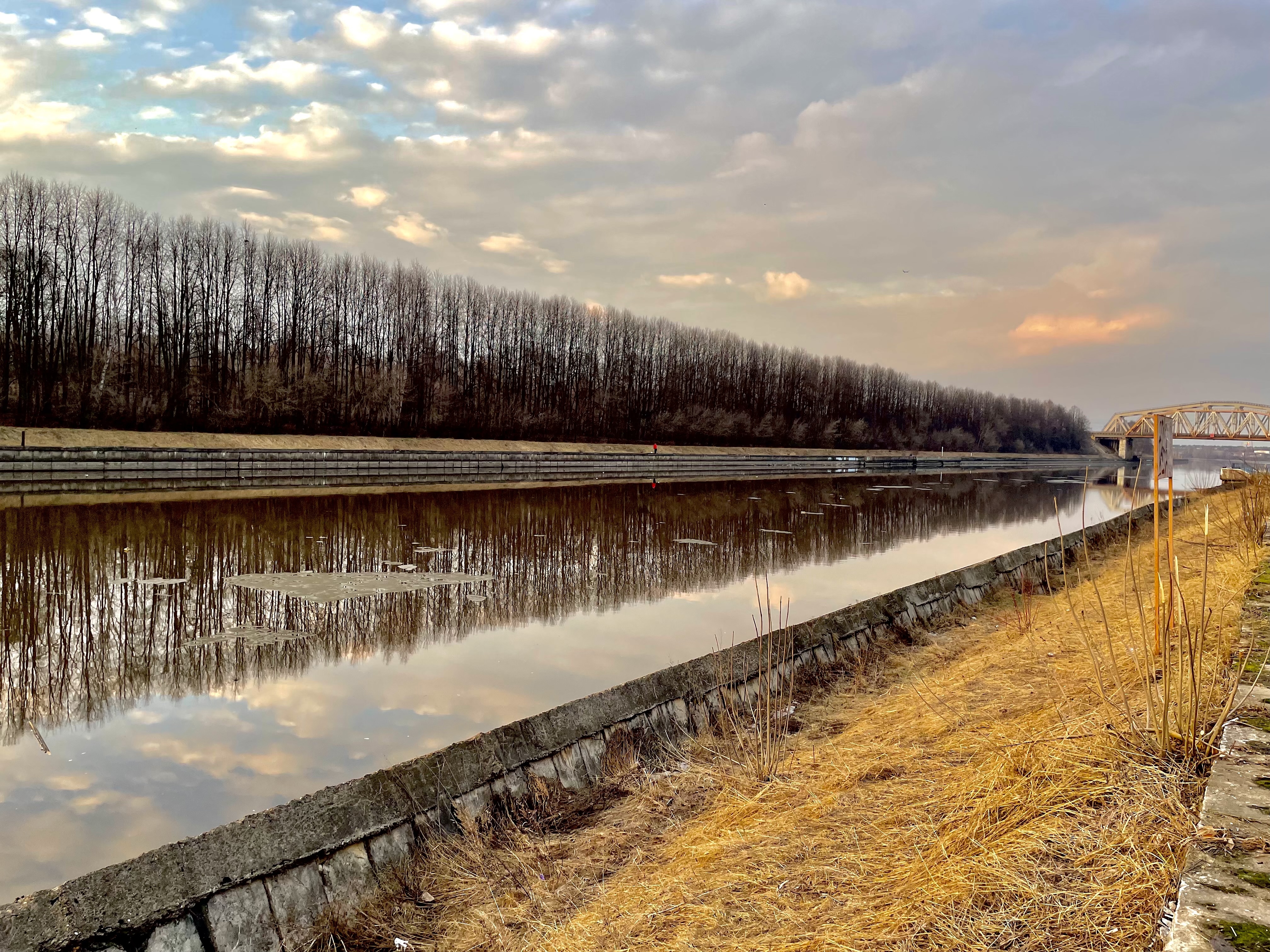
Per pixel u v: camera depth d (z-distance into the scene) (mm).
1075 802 4125
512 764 6680
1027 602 14562
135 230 53406
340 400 59438
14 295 46031
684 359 87250
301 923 4875
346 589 17516
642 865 5457
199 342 55344
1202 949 2508
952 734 6465
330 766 8539
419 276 67125
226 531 24797
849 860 4551
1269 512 14609
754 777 6766
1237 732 4422
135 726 9641
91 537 22781
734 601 17219
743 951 3836
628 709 7930
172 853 4711
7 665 11969
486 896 5305
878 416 110250
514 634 14164
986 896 3604
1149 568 13977
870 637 11734
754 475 69000
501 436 67375
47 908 4188
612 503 37750
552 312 76750
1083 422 160875
